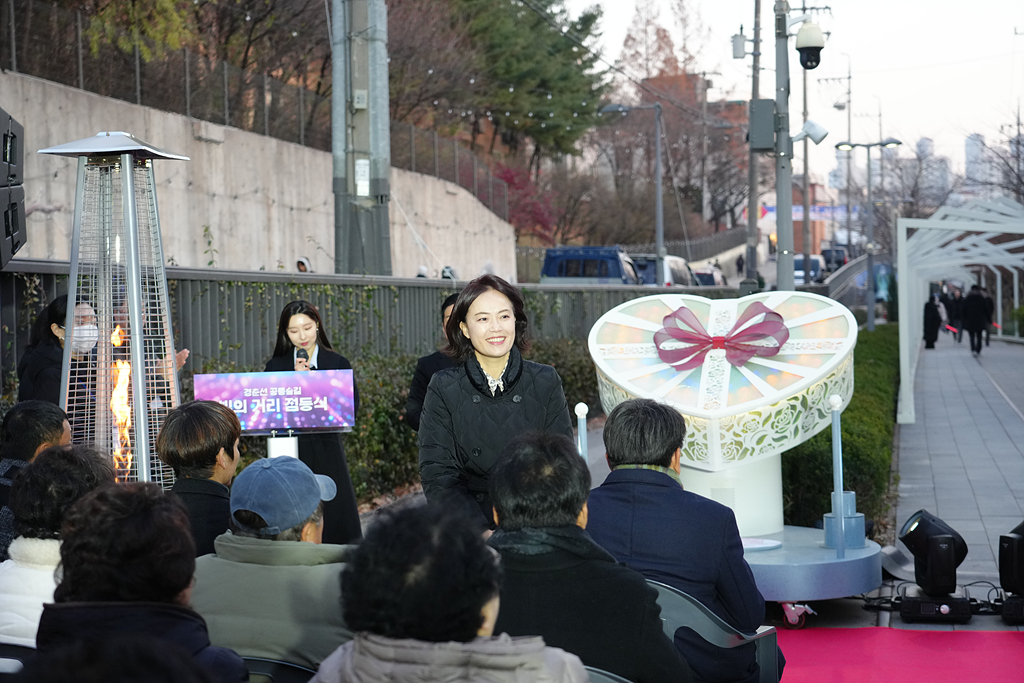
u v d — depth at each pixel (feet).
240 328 30.78
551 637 9.31
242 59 81.87
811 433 18.60
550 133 152.05
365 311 37.19
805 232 153.28
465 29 124.16
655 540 11.32
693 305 20.65
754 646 11.85
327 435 18.93
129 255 15.98
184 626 7.73
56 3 56.34
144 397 15.96
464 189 105.70
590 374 50.65
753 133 41.04
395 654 6.76
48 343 17.66
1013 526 26.50
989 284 127.85
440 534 6.92
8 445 13.33
